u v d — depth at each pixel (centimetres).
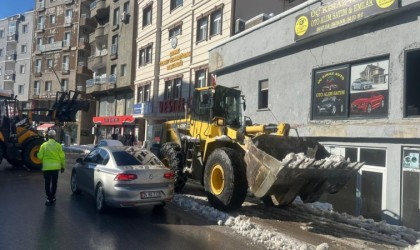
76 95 1898
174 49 2705
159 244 612
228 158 820
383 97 1022
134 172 782
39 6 5638
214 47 1852
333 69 1181
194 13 2445
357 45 1098
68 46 5125
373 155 1030
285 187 773
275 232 698
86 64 5019
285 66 1388
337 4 1120
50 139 899
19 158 1542
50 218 752
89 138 4659
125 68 3503
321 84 1224
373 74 1055
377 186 1011
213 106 999
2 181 1229
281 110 1392
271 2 2161
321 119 1214
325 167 728
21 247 569
